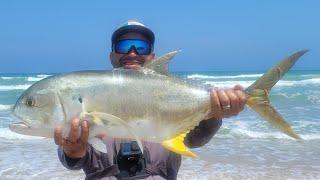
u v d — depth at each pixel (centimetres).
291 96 745
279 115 98
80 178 241
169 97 96
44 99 89
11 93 942
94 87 90
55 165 269
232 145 338
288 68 98
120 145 113
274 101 688
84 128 88
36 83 92
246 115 488
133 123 93
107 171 111
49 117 89
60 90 89
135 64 121
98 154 110
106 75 92
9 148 324
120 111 91
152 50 124
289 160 288
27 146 331
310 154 307
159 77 96
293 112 537
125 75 93
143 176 112
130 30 120
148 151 113
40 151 312
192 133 117
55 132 89
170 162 115
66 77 90
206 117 100
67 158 101
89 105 89
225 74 2031
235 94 98
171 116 96
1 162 278
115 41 122
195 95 98
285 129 98
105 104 90
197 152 309
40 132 91
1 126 424
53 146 331
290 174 253
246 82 1270
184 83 98
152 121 94
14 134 376
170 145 95
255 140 359
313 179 243
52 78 91
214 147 329
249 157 296
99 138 90
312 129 404
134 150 112
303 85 1121
